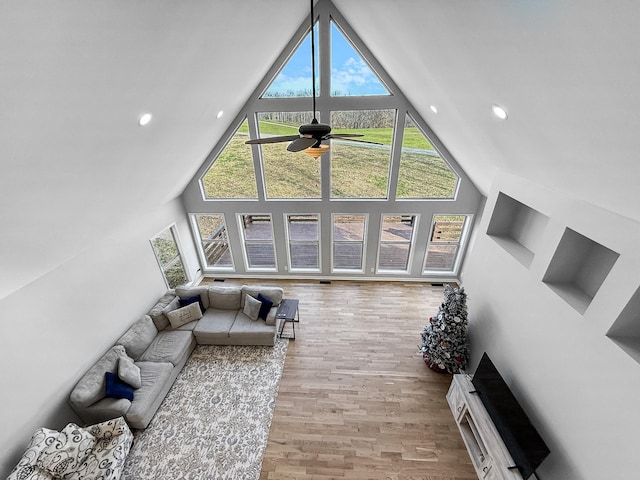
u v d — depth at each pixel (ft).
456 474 10.57
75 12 4.10
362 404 12.96
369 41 13.53
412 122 16.79
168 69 7.38
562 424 8.07
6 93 4.32
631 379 6.26
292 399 13.21
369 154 17.84
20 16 3.53
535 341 9.31
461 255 20.58
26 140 5.49
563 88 4.99
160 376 12.98
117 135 7.97
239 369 14.70
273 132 17.57
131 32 5.35
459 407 11.76
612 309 6.75
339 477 10.48
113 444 10.21
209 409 12.82
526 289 9.80
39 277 10.58
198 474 10.62
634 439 6.14
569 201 8.10
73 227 9.88
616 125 4.63
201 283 22.09
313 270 22.26
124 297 14.87
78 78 5.27
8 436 9.37
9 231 7.24
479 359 12.94
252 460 11.00
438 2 6.02
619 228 6.64
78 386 11.41
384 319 18.02
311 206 19.58
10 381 9.54
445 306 13.32
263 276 22.63
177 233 19.69
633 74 3.61
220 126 15.62
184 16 6.17
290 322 17.78
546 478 8.64
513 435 9.12
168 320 15.87
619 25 3.22
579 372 7.58
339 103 16.48
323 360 15.17
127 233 15.20
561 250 8.49
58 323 11.21
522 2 4.23
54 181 7.28
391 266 22.34
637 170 5.09
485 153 11.57
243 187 19.54
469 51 6.61
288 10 10.57
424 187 18.52
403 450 11.28
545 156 7.52
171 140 11.30
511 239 11.90
